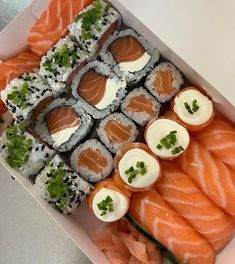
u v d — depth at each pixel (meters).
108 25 0.19
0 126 0.20
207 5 0.17
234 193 0.18
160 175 0.19
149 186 0.18
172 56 0.19
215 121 0.19
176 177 0.19
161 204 0.19
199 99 0.19
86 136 0.20
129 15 0.19
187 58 0.18
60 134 0.20
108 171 0.20
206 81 0.18
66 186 0.19
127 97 0.20
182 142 0.19
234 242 0.19
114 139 0.20
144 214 0.19
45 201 0.19
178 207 0.19
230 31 0.17
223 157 0.19
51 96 0.20
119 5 0.19
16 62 0.20
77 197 0.19
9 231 0.22
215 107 0.20
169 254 0.19
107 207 0.18
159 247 0.19
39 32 0.20
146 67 0.20
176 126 0.19
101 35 0.19
